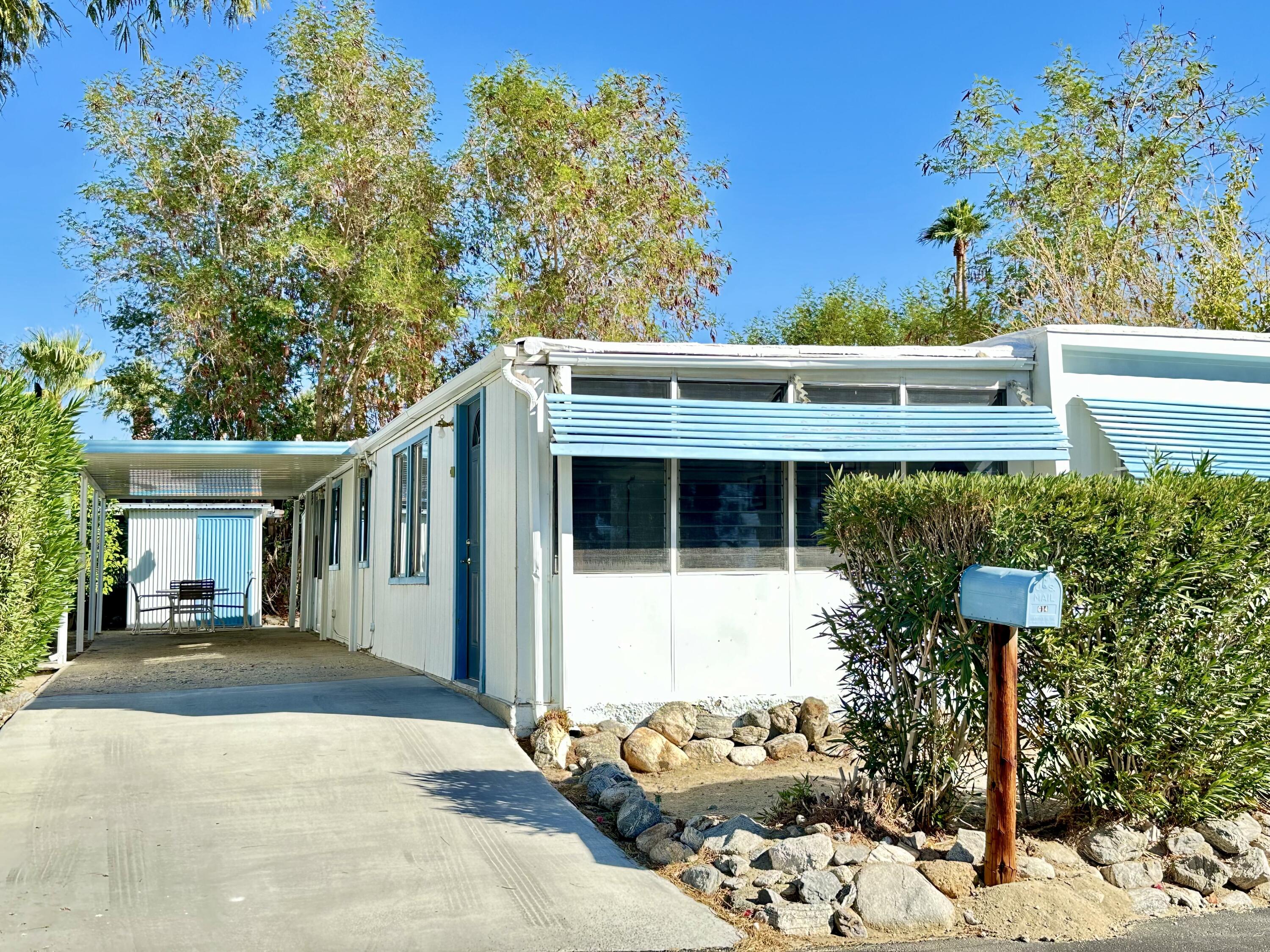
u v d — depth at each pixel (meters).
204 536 23.55
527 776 7.06
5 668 7.61
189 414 26.42
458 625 9.99
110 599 22.97
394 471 13.17
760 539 8.80
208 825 5.95
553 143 25.77
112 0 12.20
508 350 8.30
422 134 26.11
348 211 24.89
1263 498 6.09
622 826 6.12
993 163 24.55
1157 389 10.01
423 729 8.07
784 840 5.45
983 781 6.69
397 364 25.98
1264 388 10.44
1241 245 19.67
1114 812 6.01
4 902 4.88
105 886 5.09
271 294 25.42
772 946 4.64
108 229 24.83
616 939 4.62
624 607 8.39
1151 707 5.74
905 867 5.13
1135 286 20.34
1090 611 5.73
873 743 5.97
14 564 7.56
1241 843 5.76
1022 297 23.50
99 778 6.80
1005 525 5.46
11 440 7.45
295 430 26.30
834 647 6.40
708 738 8.11
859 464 9.12
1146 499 5.79
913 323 26.64
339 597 16.95
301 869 5.34
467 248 26.81
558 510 8.25
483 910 4.90
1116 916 5.04
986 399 9.66
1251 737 6.07
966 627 5.58
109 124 24.02
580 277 25.89
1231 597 5.98
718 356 8.73
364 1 25.38
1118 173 23.28
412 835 5.85
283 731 7.96
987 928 4.84
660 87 27.05
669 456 8.19
